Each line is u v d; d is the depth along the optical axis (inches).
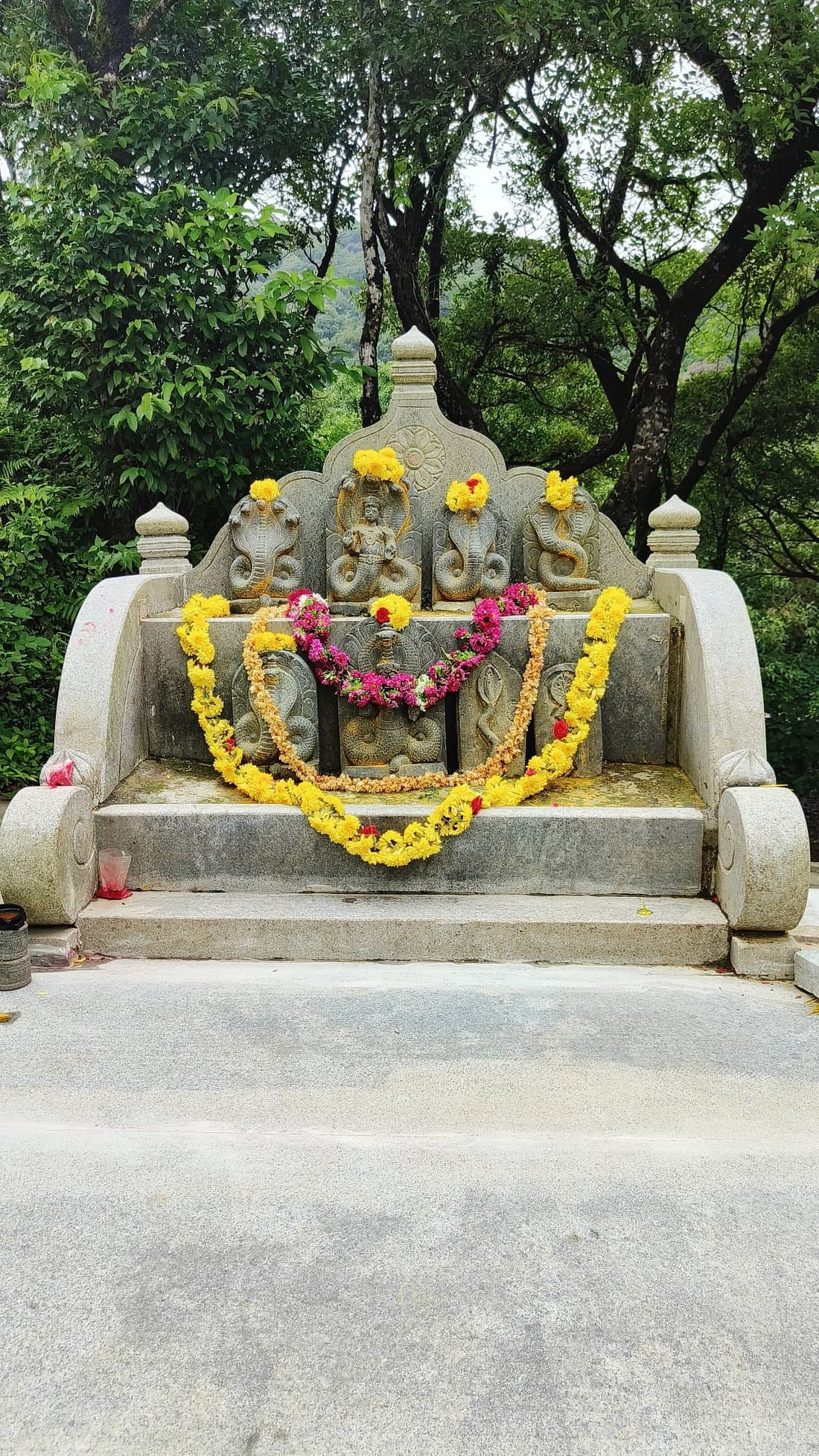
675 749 182.7
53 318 251.9
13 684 259.1
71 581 286.0
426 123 289.4
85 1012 130.9
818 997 135.5
